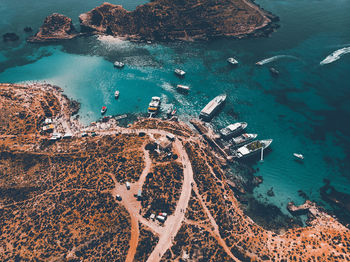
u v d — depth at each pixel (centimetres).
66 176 13962
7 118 17650
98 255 10894
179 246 11562
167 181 14075
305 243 12569
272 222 13938
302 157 17112
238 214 13875
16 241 11156
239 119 19962
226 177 15988
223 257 11350
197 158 15812
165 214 12562
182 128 18838
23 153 15338
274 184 15900
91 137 17500
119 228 11856
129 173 14112
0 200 12825
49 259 10519
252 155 17325
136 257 11038
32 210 12306
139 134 17325
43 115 19025
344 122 19488
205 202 13488
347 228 13600
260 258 11544
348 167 16712
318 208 14675
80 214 12100
